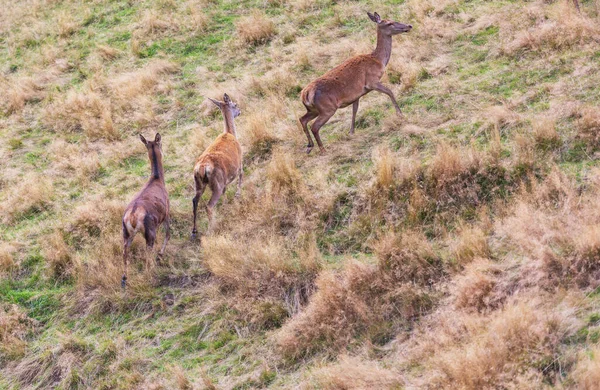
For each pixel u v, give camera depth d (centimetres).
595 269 1892
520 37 3097
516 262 2011
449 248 2172
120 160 3158
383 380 1803
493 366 1669
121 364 2184
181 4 4300
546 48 3008
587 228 1959
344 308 2075
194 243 2577
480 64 3092
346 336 2027
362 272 2130
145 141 2583
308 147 2830
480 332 1816
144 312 2353
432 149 2623
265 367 2030
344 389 1823
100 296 2417
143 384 2102
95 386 2153
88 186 3023
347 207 2484
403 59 3262
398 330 1994
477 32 3325
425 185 2423
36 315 2447
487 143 2562
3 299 2525
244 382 2009
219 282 2348
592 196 2164
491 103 2786
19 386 2217
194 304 2325
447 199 2362
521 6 3409
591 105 2541
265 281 2269
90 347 2261
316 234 2433
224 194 2744
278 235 2472
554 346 1706
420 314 2009
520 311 1766
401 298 2056
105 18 4362
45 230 2792
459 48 3266
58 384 2191
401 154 2650
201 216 2703
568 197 2162
